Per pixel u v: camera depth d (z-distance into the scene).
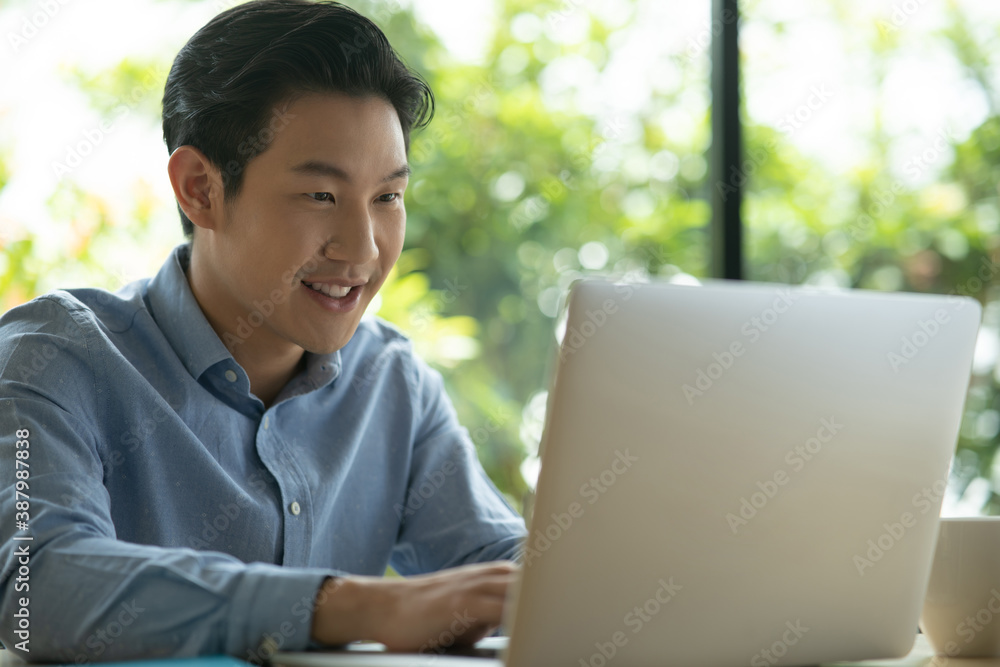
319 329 1.06
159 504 1.06
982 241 2.60
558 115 2.94
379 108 1.03
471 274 2.93
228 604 0.72
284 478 1.12
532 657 0.62
